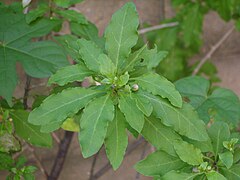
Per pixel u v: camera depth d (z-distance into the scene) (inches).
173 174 15.5
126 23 15.7
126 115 14.4
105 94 15.0
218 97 20.0
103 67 14.9
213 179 15.4
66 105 14.8
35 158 26.3
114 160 14.8
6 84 17.6
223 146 16.4
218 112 19.6
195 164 15.7
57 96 14.9
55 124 15.7
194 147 15.7
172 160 16.1
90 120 14.3
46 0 21.7
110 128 15.0
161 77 14.9
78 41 15.5
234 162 16.2
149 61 16.0
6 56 18.1
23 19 18.9
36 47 18.4
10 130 18.8
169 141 15.7
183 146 15.6
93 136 14.1
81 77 15.2
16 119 19.0
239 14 27.7
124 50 15.6
